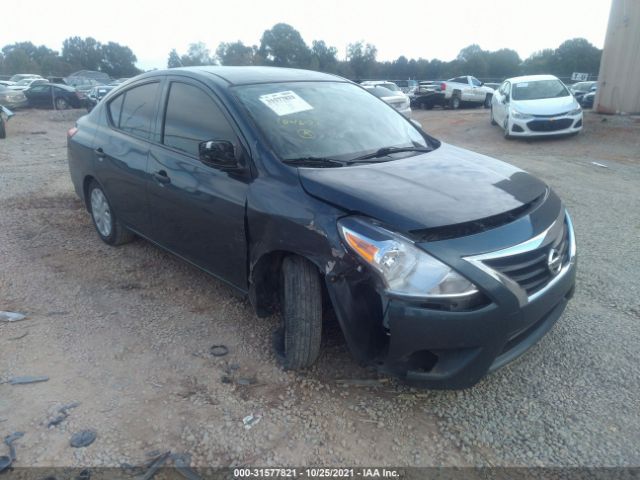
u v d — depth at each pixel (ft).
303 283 9.62
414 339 8.42
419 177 10.25
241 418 9.14
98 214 17.01
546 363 10.78
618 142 39.40
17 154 35.42
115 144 14.80
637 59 45.21
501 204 9.37
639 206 22.25
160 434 8.77
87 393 9.77
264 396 9.72
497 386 10.11
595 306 13.10
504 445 8.65
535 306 9.01
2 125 44.62
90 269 15.14
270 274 10.73
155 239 14.06
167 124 13.16
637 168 30.99
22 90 86.79
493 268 8.54
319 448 8.55
